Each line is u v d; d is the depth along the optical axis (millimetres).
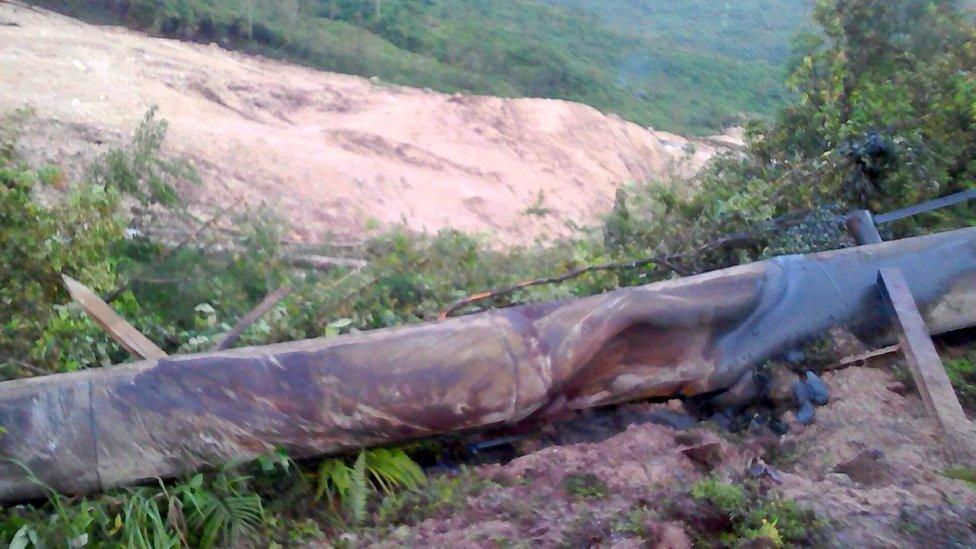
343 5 54500
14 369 6410
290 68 45344
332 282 7836
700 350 6023
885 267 6445
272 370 5238
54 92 27922
